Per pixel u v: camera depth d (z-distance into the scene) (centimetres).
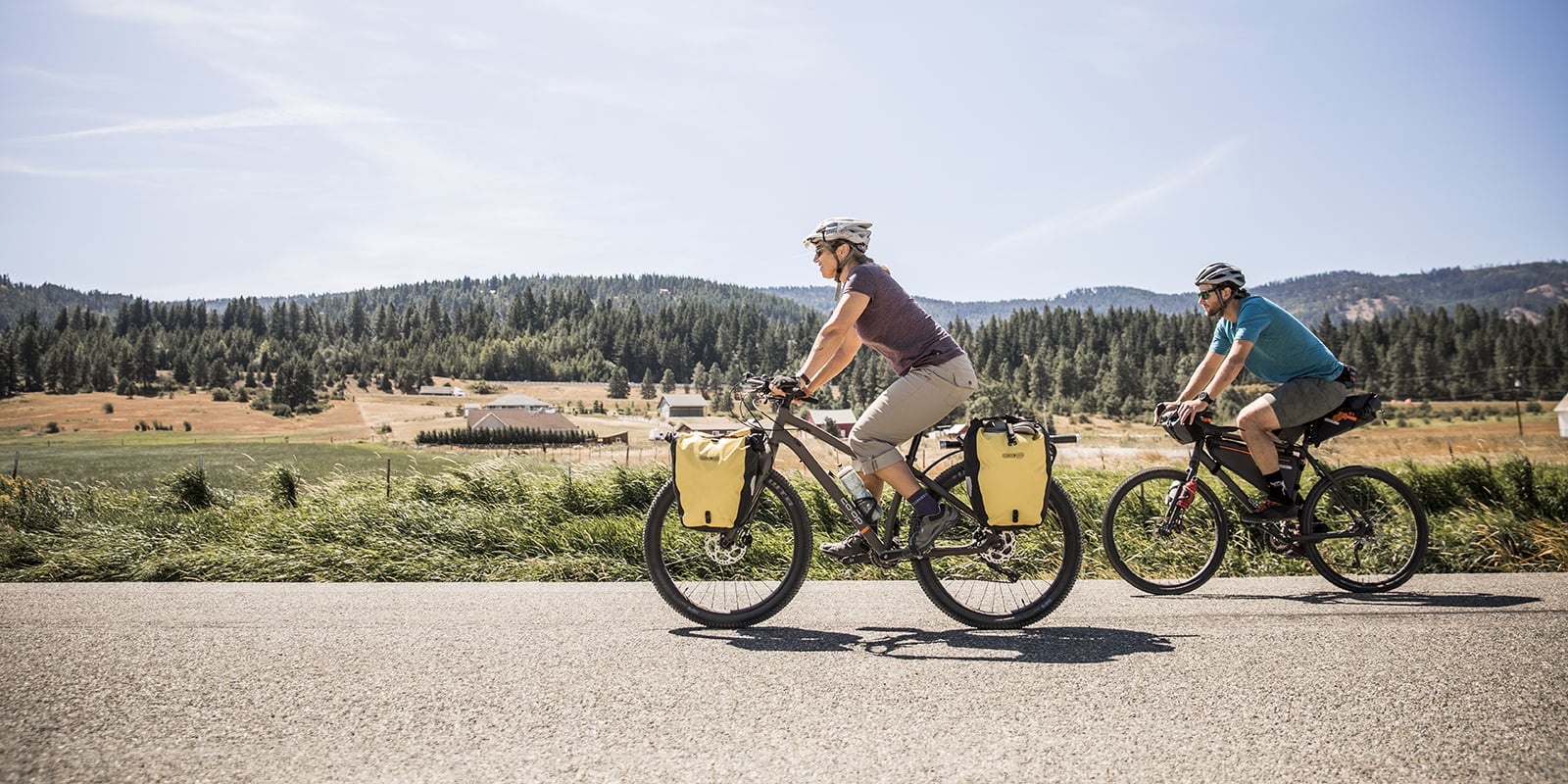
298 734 227
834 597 404
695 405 19275
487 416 13912
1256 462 444
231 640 318
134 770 204
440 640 320
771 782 200
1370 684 267
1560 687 262
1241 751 218
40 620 349
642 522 571
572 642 319
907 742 224
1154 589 432
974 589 397
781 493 369
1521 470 659
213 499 741
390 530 571
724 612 358
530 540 553
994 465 358
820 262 382
